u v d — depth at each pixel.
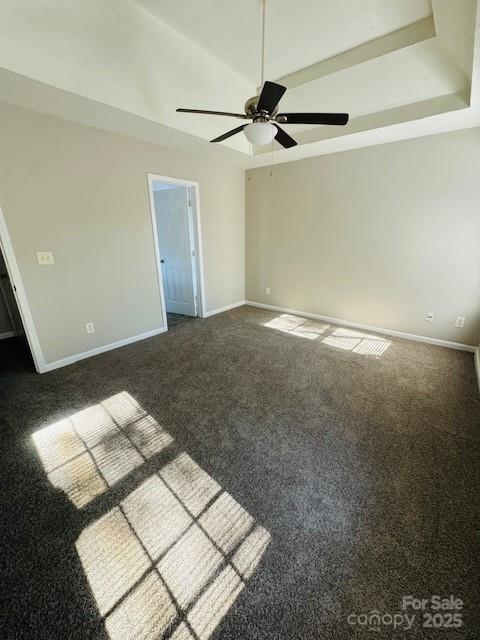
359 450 1.80
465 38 1.73
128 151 3.04
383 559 1.20
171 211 4.20
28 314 2.61
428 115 2.51
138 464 1.70
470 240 2.97
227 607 1.05
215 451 1.80
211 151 3.57
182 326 4.09
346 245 3.80
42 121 2.41
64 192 2.65
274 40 2.12
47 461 1.72
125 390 2.47
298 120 1.88
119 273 3.24
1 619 1.02
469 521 1.36
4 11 1.67
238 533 1.31
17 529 1.33
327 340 3.55
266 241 4.62
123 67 2.23
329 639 0.97
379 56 2.12
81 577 1.14
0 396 2.38
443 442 1.86
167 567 1.18
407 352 3.20
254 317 4.49
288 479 1.60
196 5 1.80
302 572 1.16
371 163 3.35
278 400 2.33
